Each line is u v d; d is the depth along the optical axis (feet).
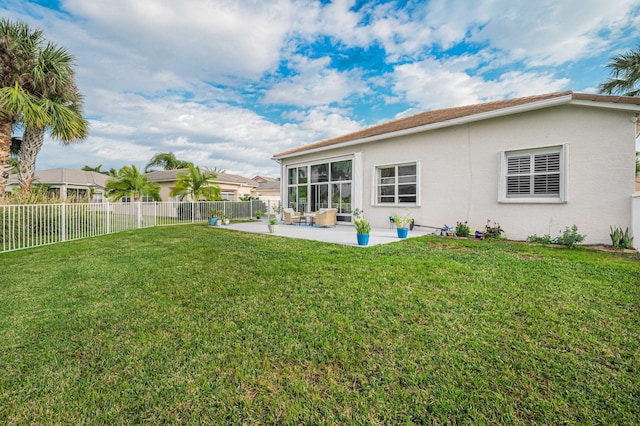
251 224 49.19
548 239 24.48
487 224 29.01
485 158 29.19
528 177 26.84
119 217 39.83
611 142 22.85
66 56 35.55
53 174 74.43
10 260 20.56
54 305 11.69
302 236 30.91
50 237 30.81
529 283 13.08
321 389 6.52
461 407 5.90
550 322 9.36
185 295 12.60
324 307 10.92
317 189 47.60
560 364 7.17
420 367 7.20
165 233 35.58
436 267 16.02
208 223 51.88
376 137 37.45
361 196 40.63
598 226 23.43
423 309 10.51
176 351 8.13
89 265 18.49
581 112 23.98
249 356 7.82
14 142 41.98
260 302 11.56
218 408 6.05
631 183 22.21
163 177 76.89
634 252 19.88
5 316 10.64
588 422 5.45
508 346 8.02
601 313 9.92
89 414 5.95
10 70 31.99
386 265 16.69
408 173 35.94
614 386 6.37
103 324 9.90
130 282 14.67
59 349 8.34
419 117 45.88
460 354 7.69
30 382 6.92
